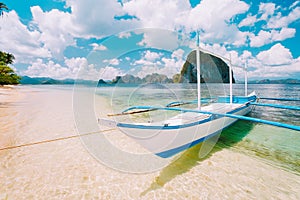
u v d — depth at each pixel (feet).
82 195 8.21
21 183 8.89
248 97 27.12
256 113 32.58
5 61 147.43
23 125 19.98
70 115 26.94
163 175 10.17
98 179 9.53
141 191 8.68
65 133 17.33
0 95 57.88
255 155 13.25
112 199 8.05
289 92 78.02
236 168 11.19
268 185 9.51
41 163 11.03
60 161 11.42
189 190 8.87
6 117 24.08
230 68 21.34
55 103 42.16
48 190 8.45
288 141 16.57
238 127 21.52
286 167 11.44
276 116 30.30
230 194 8.70
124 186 9.03
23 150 12.99
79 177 9.64
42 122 21.80
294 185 9.55
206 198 8.33
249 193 8.83
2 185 8.66
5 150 12.91
